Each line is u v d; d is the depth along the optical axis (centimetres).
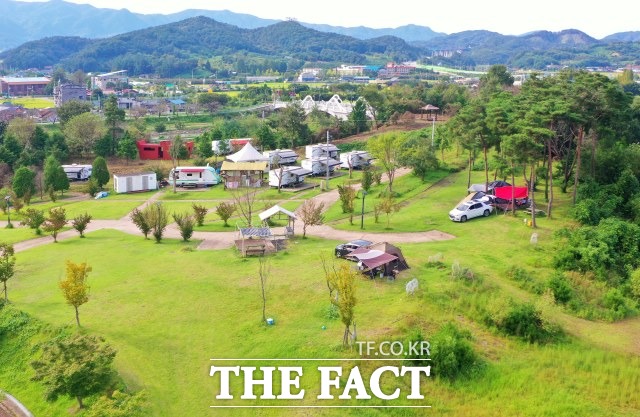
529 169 7900
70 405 3188
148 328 3959
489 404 3125
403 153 8912
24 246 6347
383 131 13762
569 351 3731
